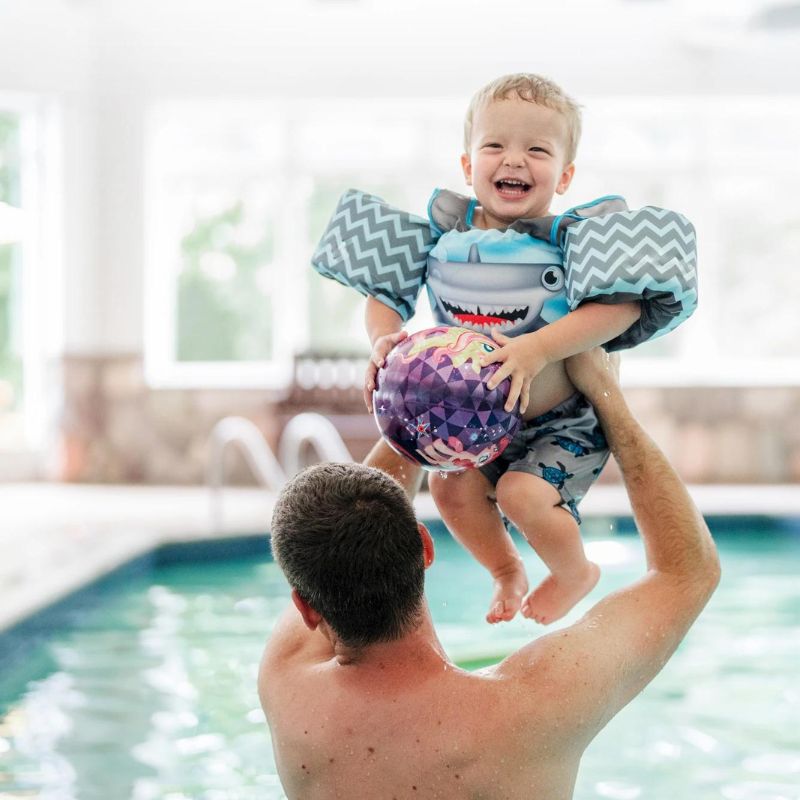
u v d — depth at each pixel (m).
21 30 10.83
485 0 10.95
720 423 10.92
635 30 10.91
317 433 9.22
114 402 11.07
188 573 7.18
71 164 11.05
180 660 5.05
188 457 11.02
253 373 11.46
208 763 3.79
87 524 8.07
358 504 1.86
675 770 3.76
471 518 2.45
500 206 2.32
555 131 2.32
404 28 11.08
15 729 4.13
